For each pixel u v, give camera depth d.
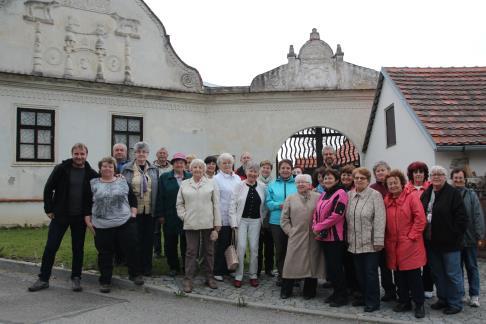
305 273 6.25
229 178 7.34
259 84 16.56
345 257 6.48
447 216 5.75
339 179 6.49
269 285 7.10
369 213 5.81
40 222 13.68
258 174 7.19
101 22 15.05
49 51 14.10
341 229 6.02
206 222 6.57
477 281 6.12
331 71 16.67
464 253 6.25
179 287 6.73
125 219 6.61
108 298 6.28
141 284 6.73
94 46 14.88
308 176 6.50
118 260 7.83
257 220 7.08
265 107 16.61
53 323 5.17
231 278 7.48
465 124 10.05
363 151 16.20
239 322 5.41
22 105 13.55
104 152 14.80
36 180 13.66
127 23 15.51
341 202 6.00
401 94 11.41
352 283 6.50
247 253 8.98
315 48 16.73
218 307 6.01
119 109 15.15
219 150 16.61
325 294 6.68
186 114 16.36
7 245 9.48
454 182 6.49
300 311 5.83
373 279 5.81
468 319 5.56
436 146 9.41
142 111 15.55
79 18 14.68
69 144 14.22
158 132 15.77
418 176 6.47
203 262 7.41
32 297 6.22
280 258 6.97
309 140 16.80
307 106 16.61
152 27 16.00
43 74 13.90
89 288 6.79
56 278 7.30
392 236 5.78
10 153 13.29
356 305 6.07
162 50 16.09
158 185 7.35
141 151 7.24
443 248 5.81
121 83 15.16
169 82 16.12
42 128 13.88
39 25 13.96
